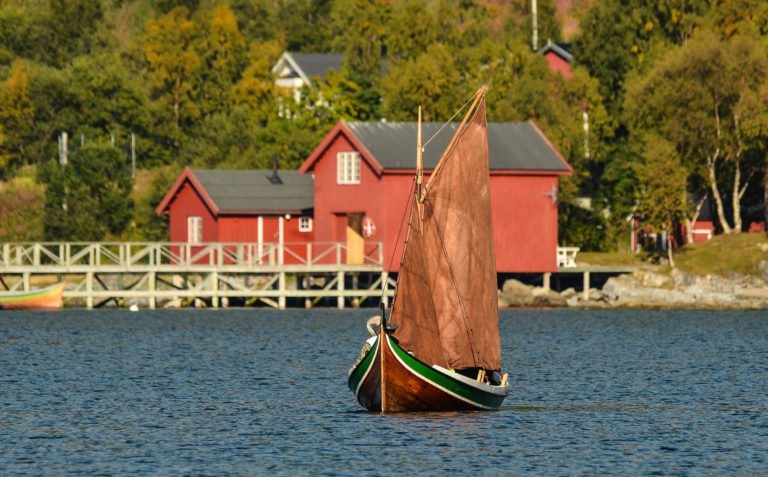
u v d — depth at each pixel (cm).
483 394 13175
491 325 13312
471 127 13038
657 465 10738
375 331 12850
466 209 13025
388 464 10719
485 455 11094
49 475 10356
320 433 12081
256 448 11388
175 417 13112
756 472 10506
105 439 11856
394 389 12694
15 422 12775
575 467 10662
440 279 12900
